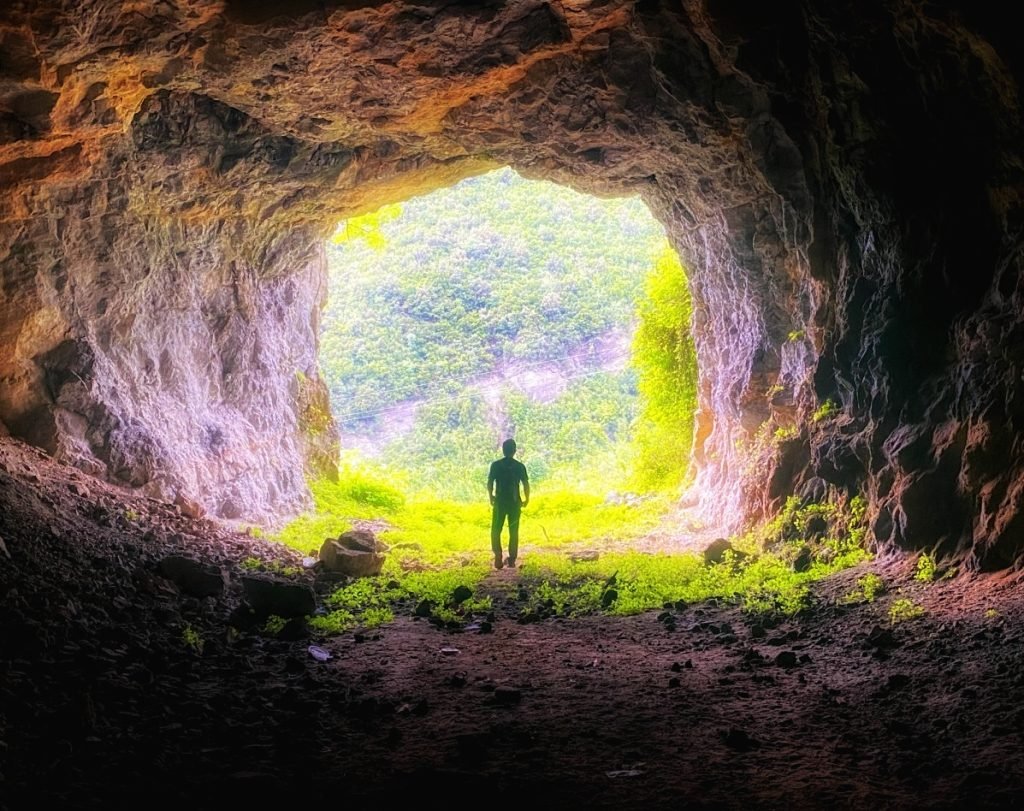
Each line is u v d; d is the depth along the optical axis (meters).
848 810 4.60
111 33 9.96
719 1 10.51
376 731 5.97
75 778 4.79
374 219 24.30
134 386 14.08
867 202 10.88
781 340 15.72
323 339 66.19
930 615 7.85
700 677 7.18
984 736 5.39
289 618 9.22
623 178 16.98
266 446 19.02
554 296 66.31
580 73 12.48
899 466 10.00
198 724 5.86
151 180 13.43
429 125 14.21
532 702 6.61
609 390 60.53
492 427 58.75
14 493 9.59
